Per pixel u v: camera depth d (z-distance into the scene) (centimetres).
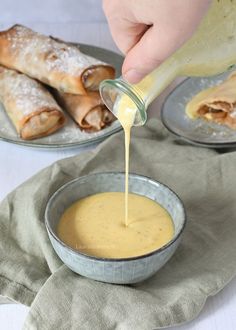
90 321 57
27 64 94
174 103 90
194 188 75
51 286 60
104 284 61
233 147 82
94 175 68
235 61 64
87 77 90
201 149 81
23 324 58
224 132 84
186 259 65
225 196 73
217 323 58
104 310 58
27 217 70
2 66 98
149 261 59
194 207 72
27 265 65
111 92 61
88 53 103
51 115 86
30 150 84
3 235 69
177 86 93
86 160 78
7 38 97
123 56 102
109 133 86
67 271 62
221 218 70
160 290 61
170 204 65
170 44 51
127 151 66
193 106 87
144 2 50
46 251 65
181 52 59
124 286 61
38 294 59
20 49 96
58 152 84
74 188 67
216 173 75
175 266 64
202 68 62
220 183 75
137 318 57
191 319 58
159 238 63
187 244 66
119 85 57
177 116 88
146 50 52
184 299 59
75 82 88
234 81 90
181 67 60
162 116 86
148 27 55
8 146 85
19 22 120
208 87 92
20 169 80
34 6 121
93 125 87
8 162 82
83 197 68
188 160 79
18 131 86
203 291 60
